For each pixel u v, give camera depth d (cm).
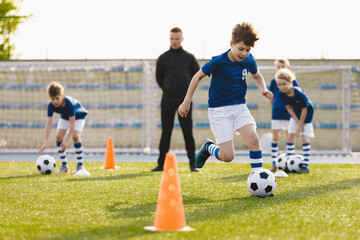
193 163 1143
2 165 1355
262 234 447
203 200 663
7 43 2292
